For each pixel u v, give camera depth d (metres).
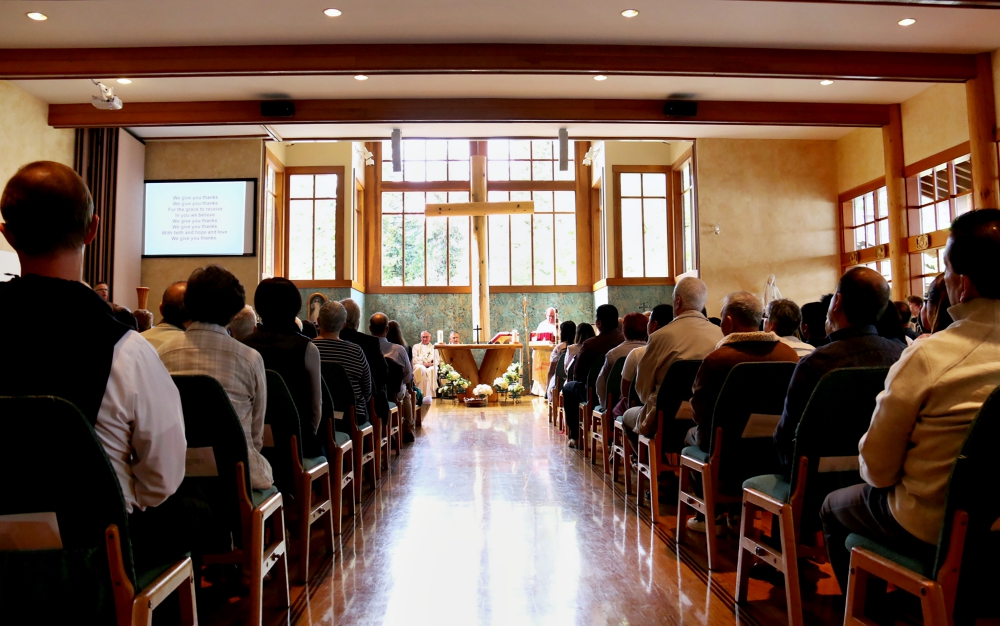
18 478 1.04
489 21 5.99
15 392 1.12
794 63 6.61
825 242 10.22
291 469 2.48
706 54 6.55
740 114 8.15
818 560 2.68
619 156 12.80
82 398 1.14
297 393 2.63
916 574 1.31
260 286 2.69
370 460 4.14
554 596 2.33
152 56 6.34
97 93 7.48
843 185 10.14
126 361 1.19
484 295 12.73
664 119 8.01
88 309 1.17
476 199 12.78
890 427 1.38
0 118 7.03
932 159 7.88
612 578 2.50
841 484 1.90
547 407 9.96
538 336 12.39
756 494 2.12
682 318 3.31
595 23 6.06
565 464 5.01
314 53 6.39
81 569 1.11
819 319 3.13
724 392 2.38
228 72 6.38
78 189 1.20
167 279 9.59
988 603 1.25
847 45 6.55
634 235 12.77
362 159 13.65
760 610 2.16
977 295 1.35
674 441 3.21
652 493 3.24
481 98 7.92
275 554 2.11
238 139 9.68
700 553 2.79
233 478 1.84
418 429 7.25
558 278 13.94
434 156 13.98
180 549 1.49
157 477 1.27
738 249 10.13
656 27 6.15
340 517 3.31
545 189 14.03
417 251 13.84
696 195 10.16
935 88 7.82
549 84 7.48
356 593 2.37
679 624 2.07
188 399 1.73
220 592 2.38
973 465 1.19
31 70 6.30
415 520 3.40
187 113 7.84
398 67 6.40
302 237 12.56
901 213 8.35
